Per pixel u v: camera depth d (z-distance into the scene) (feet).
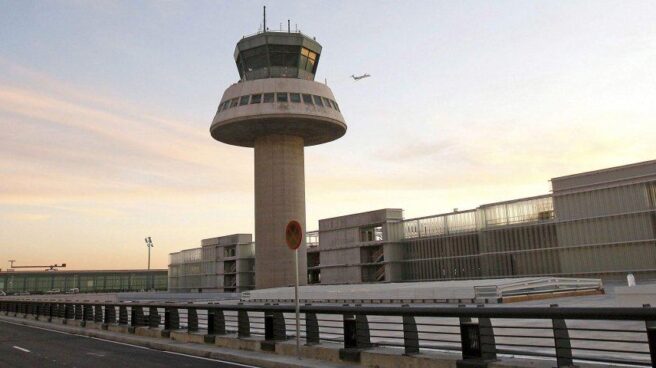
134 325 72.43
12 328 92.89
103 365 45.32
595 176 171.53
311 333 45.19
